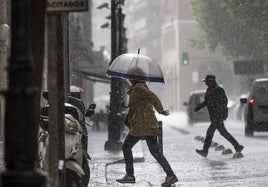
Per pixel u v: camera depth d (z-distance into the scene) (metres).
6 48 35.72
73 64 64.00
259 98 44.94
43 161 16.91
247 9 71.62
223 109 29.88
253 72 73.44
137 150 35.00
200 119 71.25
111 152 33.59
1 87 35.47
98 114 61.50
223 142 41.19
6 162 8.62
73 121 16.77
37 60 11.73
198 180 22.17
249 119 45.06
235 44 81.25
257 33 71.81
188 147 38.88
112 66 22.53
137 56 22.45
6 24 36.69
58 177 13.40
